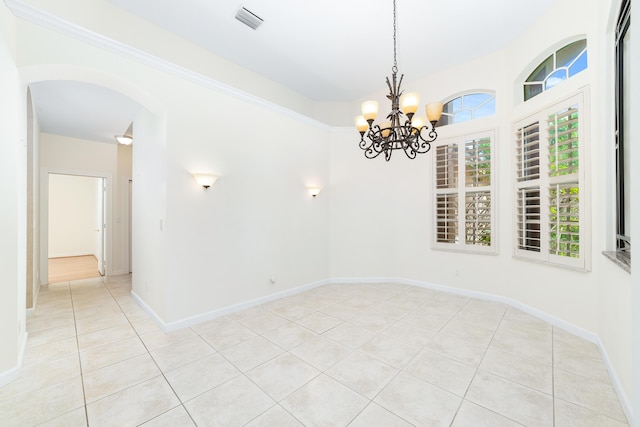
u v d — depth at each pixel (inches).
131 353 96.4
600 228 99.3
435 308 139.9
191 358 93.3
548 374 84.0
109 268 214.4
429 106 94.8
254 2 112.8
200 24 125.3
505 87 145.3
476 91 157.2
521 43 134.3
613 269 83.7
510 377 82.6
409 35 135.0
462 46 144.2
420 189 176.9
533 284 130.4
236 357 93.9
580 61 114.0
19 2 79.7
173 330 114.7
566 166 112.9
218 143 129.7
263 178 149.3
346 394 75.2
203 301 124.7
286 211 161.3
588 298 105.9
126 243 223.6
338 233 189.2
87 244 315.9
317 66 161.0
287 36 134.3
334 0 112.0
